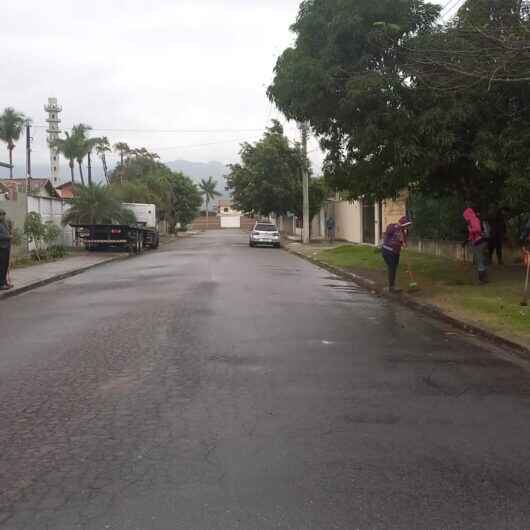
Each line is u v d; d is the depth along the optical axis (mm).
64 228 34125
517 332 9234
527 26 10547
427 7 14117
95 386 6691
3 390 6570
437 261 20875
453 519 3793
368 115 13664
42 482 4309
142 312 11680
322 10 14586
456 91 12773
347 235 41750
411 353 8367
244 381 6848
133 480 4316
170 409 5891
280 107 15500
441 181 15711
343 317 11297
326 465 4574
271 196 43656
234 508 3902
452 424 5504
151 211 40031
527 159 12812
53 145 57406
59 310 12320
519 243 18031
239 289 15344
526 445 5027
